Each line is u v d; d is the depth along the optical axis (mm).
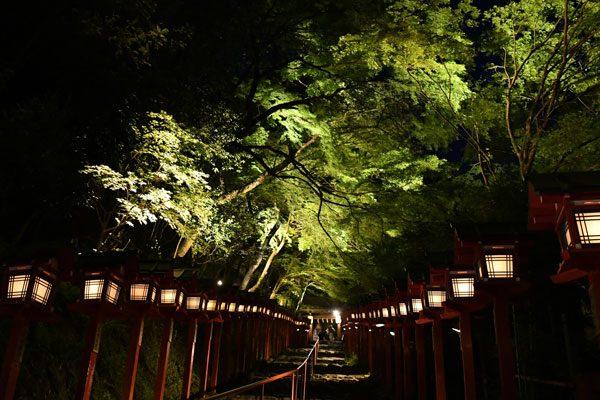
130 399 7477
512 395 5441
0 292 5371
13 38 9180
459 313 7496
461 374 11641
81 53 8906
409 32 12234
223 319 13555
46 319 5508
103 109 9641
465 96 14664
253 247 20188
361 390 16641
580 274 3863
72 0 8617
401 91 16328
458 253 6289
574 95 12469
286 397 14508
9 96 9484
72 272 5770
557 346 7746
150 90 10344
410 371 12828
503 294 5707
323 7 15602
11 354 5176
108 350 9836
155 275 8234
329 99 16766
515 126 13758
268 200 20578
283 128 19031
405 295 12172
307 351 34969
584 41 11750
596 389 3846
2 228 8844
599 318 3596
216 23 13328
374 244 16156
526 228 5930
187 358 11062
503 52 13438
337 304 46906
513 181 10898
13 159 7391
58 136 7727
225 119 12344
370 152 18641
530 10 12594
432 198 12406
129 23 8219
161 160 9422
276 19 15883
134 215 8984
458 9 12977
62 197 8484
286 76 17859
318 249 21859
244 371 17844
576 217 3789
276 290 30750
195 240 11180
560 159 11484
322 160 18828
